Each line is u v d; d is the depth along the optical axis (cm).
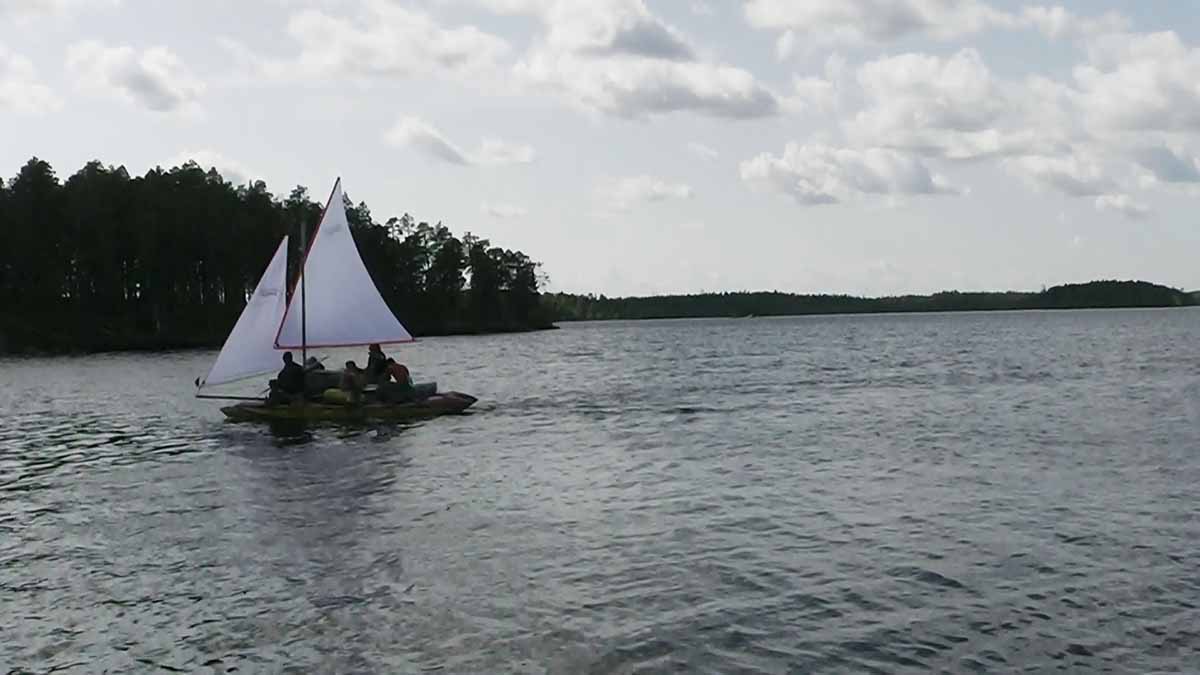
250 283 12938
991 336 11612
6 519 1889
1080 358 6831
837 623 1248
